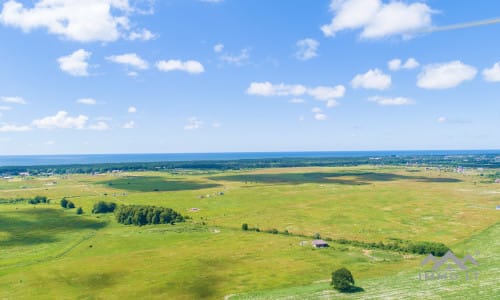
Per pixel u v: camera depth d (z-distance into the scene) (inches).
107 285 2903.5
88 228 5196.9
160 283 2915.8
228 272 3152.1
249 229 4904.0
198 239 4372.5
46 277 3115.2
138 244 4222.4
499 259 3316.9
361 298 2444.6
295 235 4520.2
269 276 3031.5
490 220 5064.0
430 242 3762.3
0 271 3314.5
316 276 3011.8
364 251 3757.4
